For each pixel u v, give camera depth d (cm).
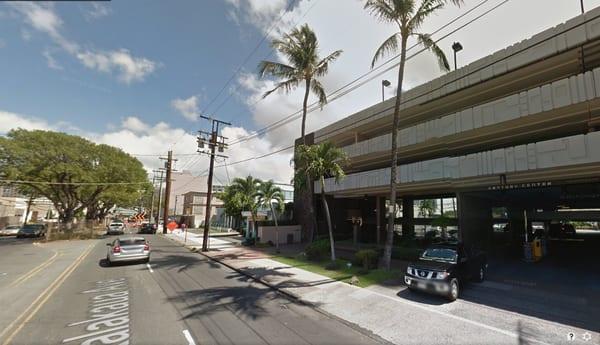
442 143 1703
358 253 1441
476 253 1165
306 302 904
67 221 3559
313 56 1969
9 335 624
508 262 1538
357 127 2303
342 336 660
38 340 600
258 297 965
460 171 1430
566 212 2025
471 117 1421
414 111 1916
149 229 4203
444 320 750
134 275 1269
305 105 1958
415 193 2164
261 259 1748
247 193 2908
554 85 1143
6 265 1509
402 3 1240
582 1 1191
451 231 2045
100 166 3375
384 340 641
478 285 1086
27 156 2873
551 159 1141
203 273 1353
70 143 3200
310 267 1471
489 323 727
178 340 612
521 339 635
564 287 1039
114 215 8038
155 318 738
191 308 828
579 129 1398
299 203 2888
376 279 1183
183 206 6931
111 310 795
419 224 2261
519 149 1235
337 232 2758
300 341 627
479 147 1772
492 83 1502
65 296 927
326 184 2234
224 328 686
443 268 930
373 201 2772
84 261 1647
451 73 1592
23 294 947
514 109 1259
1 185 3064
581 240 2683
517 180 1476
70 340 602
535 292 985
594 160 1031
